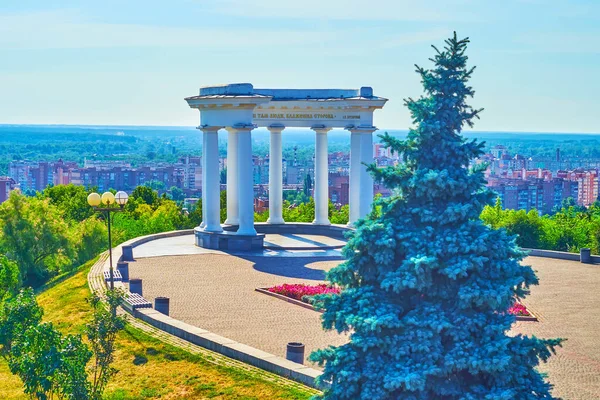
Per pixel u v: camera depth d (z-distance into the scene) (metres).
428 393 24.95
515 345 25.02
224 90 73.38
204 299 51.69
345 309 26.25
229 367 37.28
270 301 51.47
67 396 33.31
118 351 40.69
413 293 26.34
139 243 76.62
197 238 75.00
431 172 25.80
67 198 131.12
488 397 24.06
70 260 88.31
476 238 25.41
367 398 24.44
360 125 76.75
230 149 80.75
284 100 80.06
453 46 26.81
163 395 35.47
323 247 72.88
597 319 48.62
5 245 83.88
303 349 36.94
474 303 25.34
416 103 26.97
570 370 37.97
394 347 25.03
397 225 26.50
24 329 37.66
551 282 60.88
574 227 108.62
